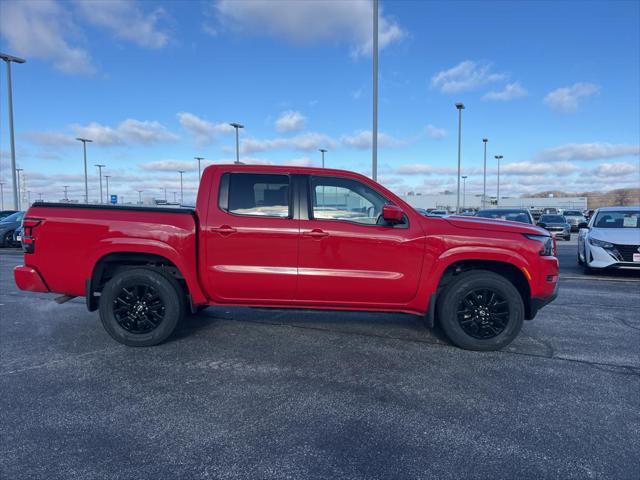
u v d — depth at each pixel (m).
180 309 4.85
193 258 4.73
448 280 4.89
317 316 6.18
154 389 3.75
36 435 3.01
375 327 5.64
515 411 3.40
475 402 3.54
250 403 3.50
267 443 2.92
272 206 4.79
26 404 3.47
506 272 4.96
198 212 4.78
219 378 3.99
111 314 4.77
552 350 4.82
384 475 2.59
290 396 3.63
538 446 2.91
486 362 4.43
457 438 3.00
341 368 4.25
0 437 2.99
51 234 4.75
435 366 4.31
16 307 6.80
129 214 4.74
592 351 4.79
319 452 2.82
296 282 4.74
